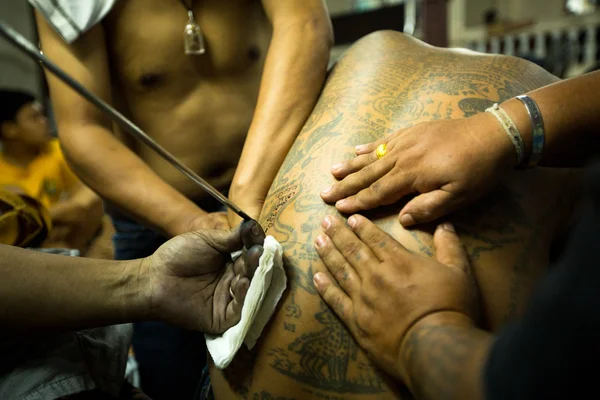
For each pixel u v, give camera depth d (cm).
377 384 65
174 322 76
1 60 418
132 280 74
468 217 69
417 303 58
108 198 104
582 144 68
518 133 66
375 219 70
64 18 98
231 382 74
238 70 115
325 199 74
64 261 74
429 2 482
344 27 321
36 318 71
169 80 110
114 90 115
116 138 108
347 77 93
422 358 54
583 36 505
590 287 34
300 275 71
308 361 68
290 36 97
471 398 47
